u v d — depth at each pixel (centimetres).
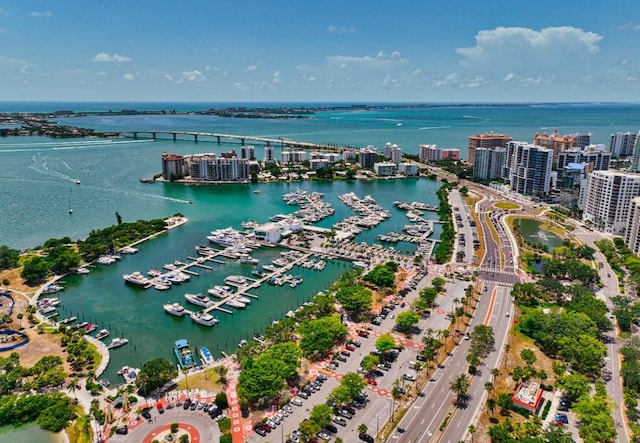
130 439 19125
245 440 19150
